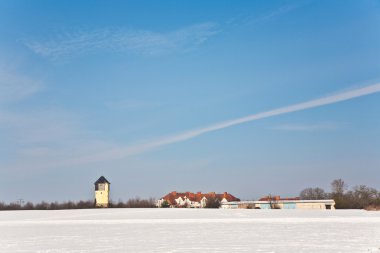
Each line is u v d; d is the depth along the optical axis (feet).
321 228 150.82
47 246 105.29
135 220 217.77
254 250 93.56
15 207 452.35
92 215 289.74
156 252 92.17
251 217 242.17
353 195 534.78
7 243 113.39
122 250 96.22
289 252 90.02
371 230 140.97
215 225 171.63
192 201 611.06
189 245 103.60
